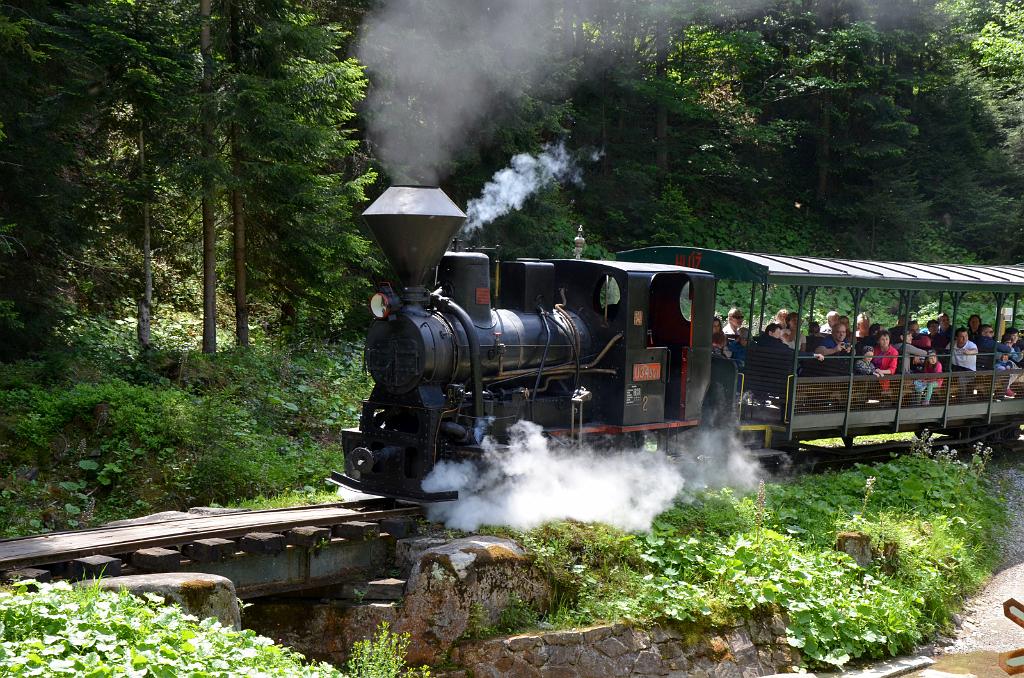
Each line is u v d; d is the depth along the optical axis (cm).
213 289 1368
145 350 1295
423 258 828
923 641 920
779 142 2817
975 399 1501
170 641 504
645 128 2784
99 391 1095
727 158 2828
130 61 1185
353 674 660
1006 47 3144
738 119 2819
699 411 1071
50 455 1019
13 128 1146
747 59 2755
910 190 2809
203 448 1082
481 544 749
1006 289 1501
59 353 1178
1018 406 1598
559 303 1004
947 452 1345
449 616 711
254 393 1287
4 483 956
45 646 457
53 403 1059
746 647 797
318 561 759
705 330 1063
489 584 733
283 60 1347
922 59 3052
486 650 701
